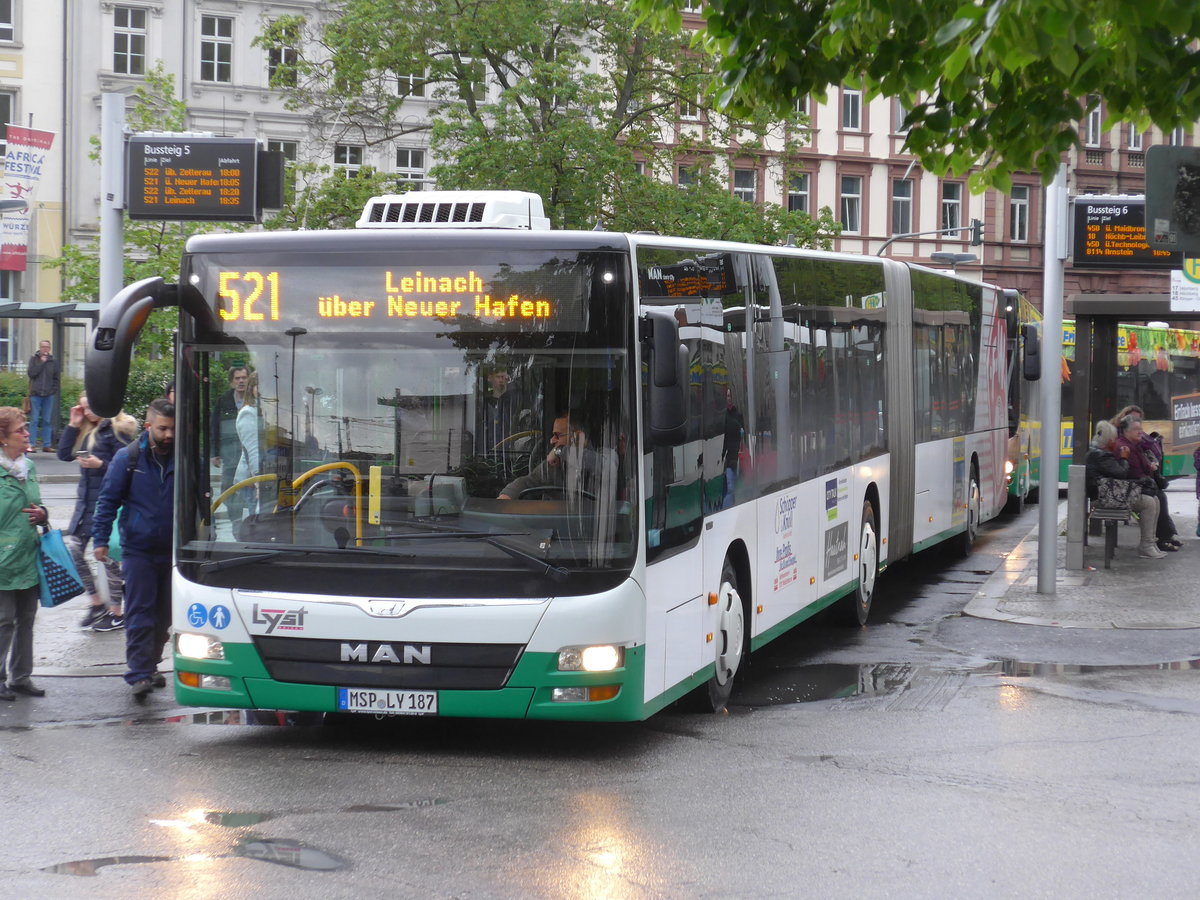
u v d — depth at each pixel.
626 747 8.66
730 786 7.73
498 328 8.26
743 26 9.67
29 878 6.06
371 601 8.16
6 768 8.02
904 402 15.55
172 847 6.51
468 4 34.34
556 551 8.12
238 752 8.48
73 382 33.31
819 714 9.71
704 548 9.36
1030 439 27.53
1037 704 10.05
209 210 14.49
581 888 5.98
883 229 59.47
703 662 9.40
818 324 12.34
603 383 8.20
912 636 13.22
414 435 8.27
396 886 5.98
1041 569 15.18
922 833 6.88
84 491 12.48
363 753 8.48
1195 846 6.71
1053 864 6.41
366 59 35.25
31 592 10.03
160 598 10.16
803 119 10.76
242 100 46.28
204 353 8.48
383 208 9.55
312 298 8.40
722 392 9.78
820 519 12.33
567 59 33.53
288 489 8.35
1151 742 8.89
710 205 35.56
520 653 8.09
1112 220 15.87
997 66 8.32
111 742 8.72
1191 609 14.19
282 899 5.80
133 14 45.16
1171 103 8.48
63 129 44.41
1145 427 30.12
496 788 7.64
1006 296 22.78
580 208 33.75
